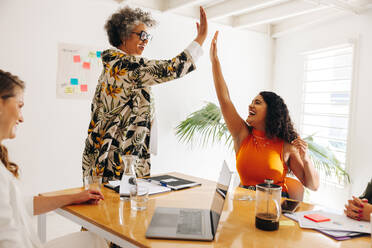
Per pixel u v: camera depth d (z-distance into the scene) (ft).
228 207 4.86
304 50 15.33
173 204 4.85
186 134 14.33
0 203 3.22
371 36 12.23
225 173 4.22
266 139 7.20
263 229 3.91
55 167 11.10
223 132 12.89
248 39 16.11
